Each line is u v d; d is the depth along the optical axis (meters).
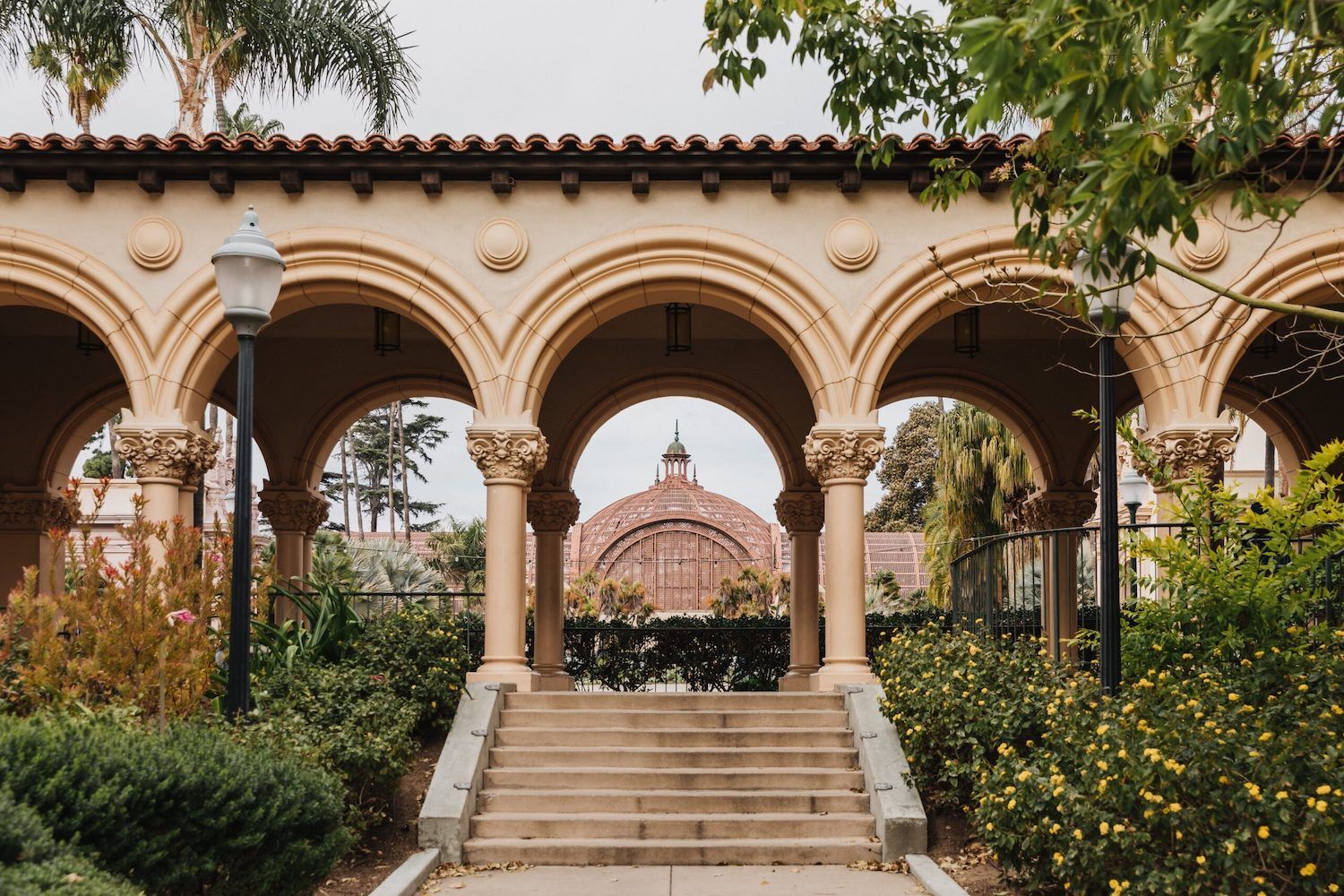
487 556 10.84
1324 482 8.24
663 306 13.58
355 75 17.75
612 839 8.59
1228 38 4.46
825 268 11.05
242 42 18.41
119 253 11.00
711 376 15.27
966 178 7.88
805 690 14.17
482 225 11.09
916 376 15.28
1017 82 4.74
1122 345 11.28
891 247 11.06
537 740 9.84
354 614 10.81
